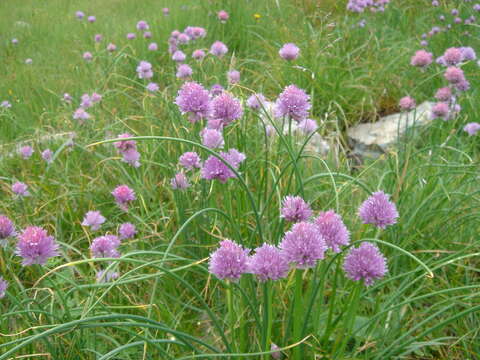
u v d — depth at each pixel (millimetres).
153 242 667
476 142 968
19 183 689
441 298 583
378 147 1085
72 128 1001
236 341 499
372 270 376
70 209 728
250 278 448
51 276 606
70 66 1414
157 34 1512
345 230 386
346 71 1271
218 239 627
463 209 667
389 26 1647
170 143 844
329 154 901
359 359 460
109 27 1762
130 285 598
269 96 1191
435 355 541
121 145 648
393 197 676
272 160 748
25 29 1867
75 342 450
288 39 1419
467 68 1254
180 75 917
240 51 1462
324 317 522
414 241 653
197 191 676
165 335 492
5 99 1280
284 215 402
